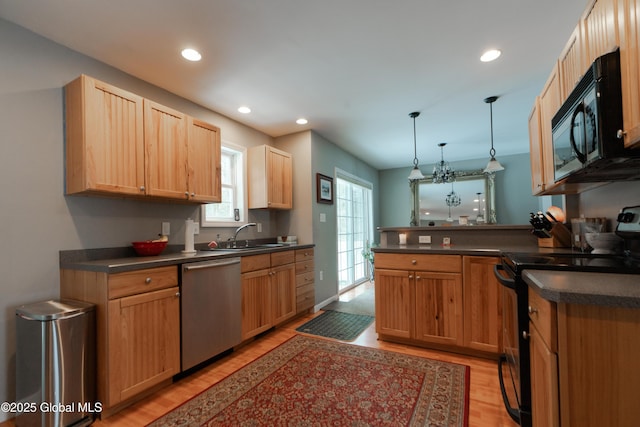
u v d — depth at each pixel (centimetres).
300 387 199
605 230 205
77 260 206
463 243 284
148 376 188
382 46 217
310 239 389
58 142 200
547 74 263
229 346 248
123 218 235
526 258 169
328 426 160
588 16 139
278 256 316
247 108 319
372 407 176
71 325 164
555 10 182
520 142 484
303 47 215
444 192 619
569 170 153
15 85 183
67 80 206
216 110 322
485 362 232
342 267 506
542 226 246
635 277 115
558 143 169
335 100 306
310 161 395
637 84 98
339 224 500
